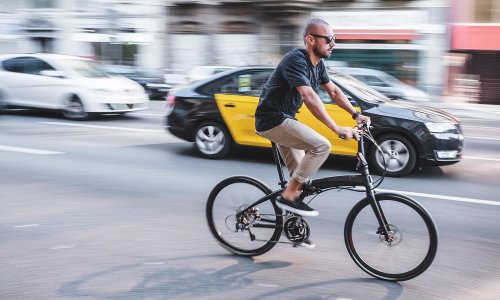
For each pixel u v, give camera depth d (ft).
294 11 78.07
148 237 15.01
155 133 36.22
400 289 11.85
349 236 12.69
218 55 85.92
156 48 89.92
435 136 23.20
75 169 24.13
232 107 26.58
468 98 72.69
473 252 14.19
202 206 18.30
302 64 12.10
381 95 25.70
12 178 22.17
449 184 22.35
